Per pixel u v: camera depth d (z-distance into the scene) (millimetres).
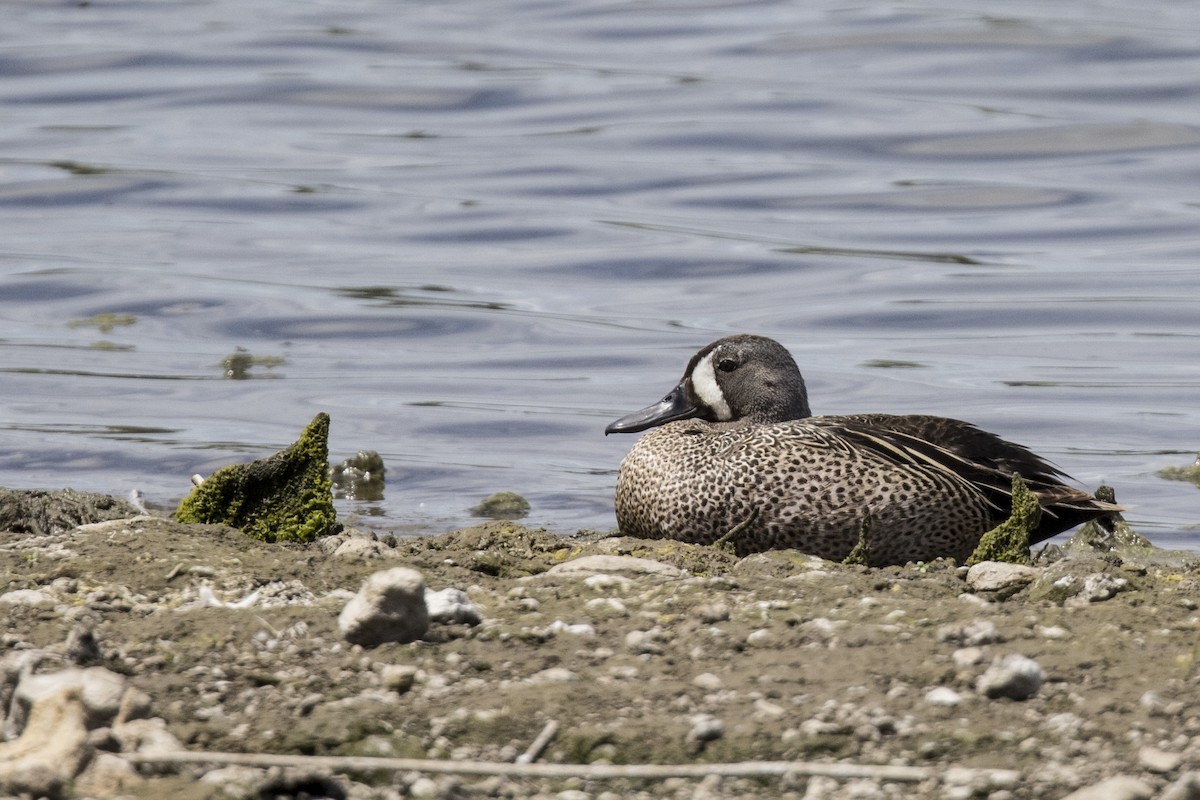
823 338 19422
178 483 13555
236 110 32062
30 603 6922
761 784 5418
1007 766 5465
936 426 9867
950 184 26938
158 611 6945
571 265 22781
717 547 9180
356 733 5652
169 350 18578
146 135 30031
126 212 25266
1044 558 10492
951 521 9359
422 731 5727
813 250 23484
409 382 17438
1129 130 29797
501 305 20828
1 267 21938
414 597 6445
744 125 30453
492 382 17516
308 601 7207
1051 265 22547
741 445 9492
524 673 6219
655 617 6859
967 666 6172
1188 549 11781
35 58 36125
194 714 5801
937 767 5484
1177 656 6324
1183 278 21688
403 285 21609
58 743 5332
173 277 21672
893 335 19531
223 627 6590
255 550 8031
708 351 10969
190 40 38688
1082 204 25734
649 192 26578
